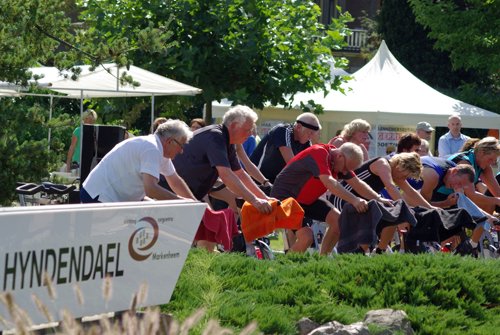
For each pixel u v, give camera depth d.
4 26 12.40
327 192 12.36
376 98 22.75
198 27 20.81
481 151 13.31
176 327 5.09
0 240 5.70
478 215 12.02
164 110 23.78
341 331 7.63
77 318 6.29
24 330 4.59
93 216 6.32
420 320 8.40
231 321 7.63
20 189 11.23
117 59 12.96
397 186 11.96
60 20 12.84
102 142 13.95
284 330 7.74
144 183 8.38
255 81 21.38
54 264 6.07
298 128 12.84
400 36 42.34
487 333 8.51
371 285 9.09
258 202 10.21
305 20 21.36
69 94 18.81
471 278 9.43
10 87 13.27
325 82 22.28
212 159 10.27
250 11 20.88
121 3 20.97
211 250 9.98
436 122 22.56
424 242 11.77
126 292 6.67
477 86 40.03
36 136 15.11
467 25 33.12
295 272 9.26
